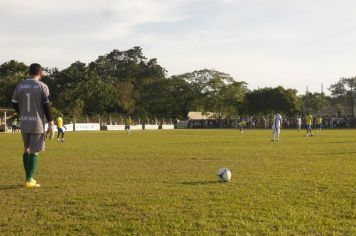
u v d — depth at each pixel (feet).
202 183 36.42
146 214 25.32
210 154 66.74
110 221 23.91
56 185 35.60
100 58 468.34
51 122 34.99
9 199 29.81
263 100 376.27
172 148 81.66
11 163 53.72
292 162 53.88
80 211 26.18
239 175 41.27
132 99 374.02
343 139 118.11
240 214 25.14
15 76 318.45
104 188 33.99
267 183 36.17
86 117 285.43
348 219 24.04
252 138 126.82
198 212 25.68
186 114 386.52
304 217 24.40
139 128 306.14
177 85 380.37
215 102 374.84
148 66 469.98
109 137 141.49
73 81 321.73
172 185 35.37
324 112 437.17
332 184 35.50
